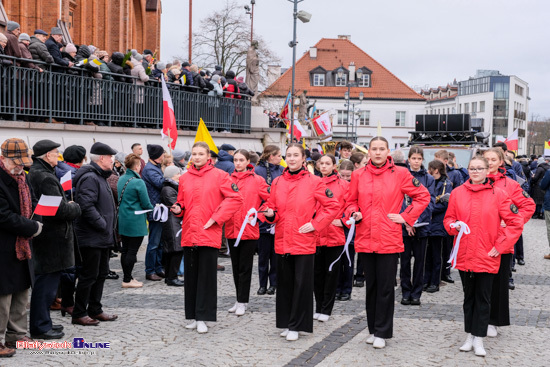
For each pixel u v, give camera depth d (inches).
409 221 262.8
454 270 466.3
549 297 365.1
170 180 381.1
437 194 378.9
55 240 262.8
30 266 246.4
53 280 265.9
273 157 388.5
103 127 543.5
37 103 479.5
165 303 336.5
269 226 360.2
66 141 500.4
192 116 690.2
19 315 254.2
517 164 511.5
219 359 244.2
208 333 281.4
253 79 910.4
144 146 600.4
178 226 381.7
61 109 505.4
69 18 908.6
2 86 449.1
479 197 260.1
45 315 266.2
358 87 3026.6
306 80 3026.6
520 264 479.5
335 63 3063.5
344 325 299.6
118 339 269.0
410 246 344.5
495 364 243.4
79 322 289.9
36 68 477.7
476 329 256.5
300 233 272.7
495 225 256.8
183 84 668.7
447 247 408.2
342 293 356.2
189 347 259.6
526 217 288.5
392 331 264.4
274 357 247.6
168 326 291.1
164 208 370.3
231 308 325.4
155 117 629.6
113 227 296.5
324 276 310.0
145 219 373.4
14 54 454.6
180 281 385.4
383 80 3046.3
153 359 243.3
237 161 336.2
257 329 289.7
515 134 844.6
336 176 334.0
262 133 845.2
